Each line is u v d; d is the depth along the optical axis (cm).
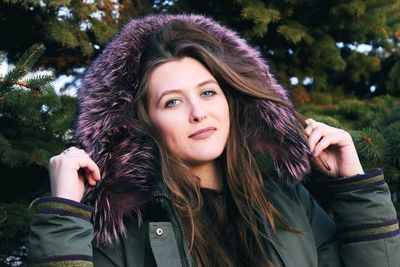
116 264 153
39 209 144
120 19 275
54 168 151
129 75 169
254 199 167
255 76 178
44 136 234
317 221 174
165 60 165
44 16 239
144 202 158
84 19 250
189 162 167
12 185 243
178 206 159
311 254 164
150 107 166
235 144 174
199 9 282
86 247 142
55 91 220
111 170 158
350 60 319
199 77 165
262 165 177
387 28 301
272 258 162
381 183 166
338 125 240
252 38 286
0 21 243
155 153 162
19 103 206
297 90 308
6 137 227
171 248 150
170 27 173
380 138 214
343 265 169
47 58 263
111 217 154
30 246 142
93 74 170
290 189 176
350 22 285
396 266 162
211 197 173
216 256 161
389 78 320
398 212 235
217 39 183
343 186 167
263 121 175
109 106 164
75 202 145
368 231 163
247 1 270
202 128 162
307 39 281
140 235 156
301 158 172
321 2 276
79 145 164
